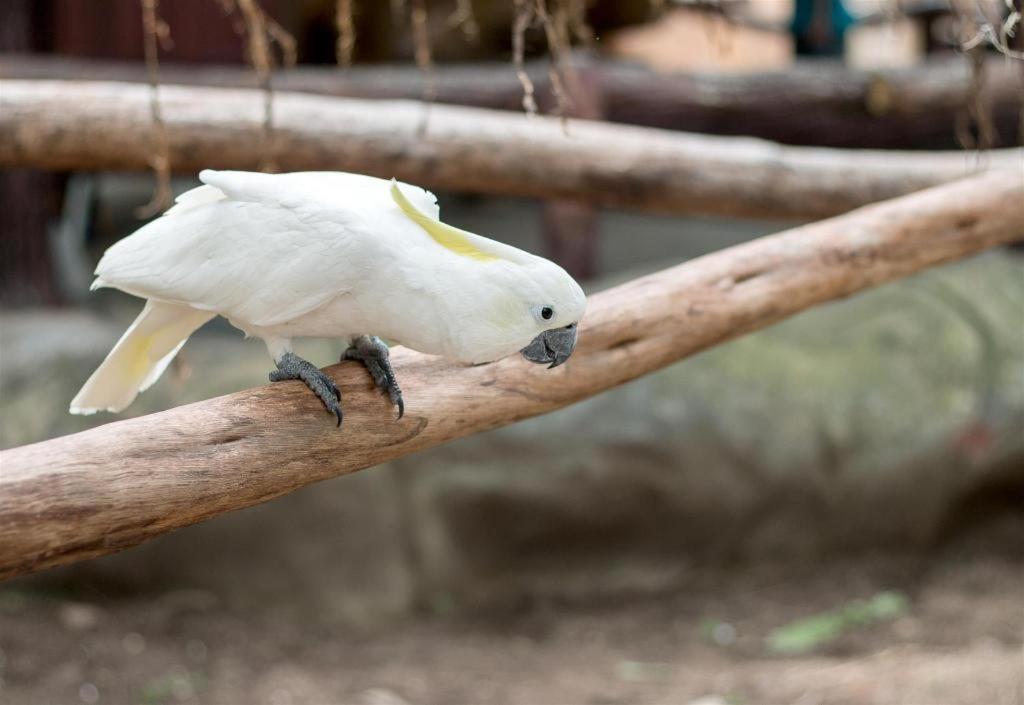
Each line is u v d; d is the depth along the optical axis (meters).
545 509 6.87
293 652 6.16
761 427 7.05
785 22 10.38
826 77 7.43
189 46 8.06
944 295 7.73
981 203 3.57
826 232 3.41
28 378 6.51
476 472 6.79
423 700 5.73
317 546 6.49
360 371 2.60
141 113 4.25
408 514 6.71
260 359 6.81
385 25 9.94
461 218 11.64
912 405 7.19
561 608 6.90
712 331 3.16
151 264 2.46
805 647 6.30
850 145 7.70
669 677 5.99
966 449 7.16
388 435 2.57
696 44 14.29
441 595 6.79
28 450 2.06
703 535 7.11
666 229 11.78
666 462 6.92
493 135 4.69
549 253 8.13
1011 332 7.50
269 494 2.38
